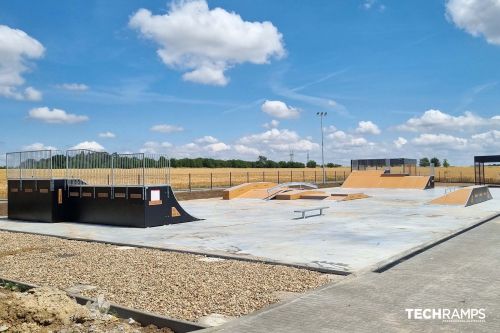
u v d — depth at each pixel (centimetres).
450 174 7525
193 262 948
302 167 12475
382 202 2662
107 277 808
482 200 2714
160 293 697
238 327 541
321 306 621
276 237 1307
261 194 3177
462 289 706
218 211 2195
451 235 1311
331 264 910
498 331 523
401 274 816
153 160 1653
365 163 5228
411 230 1434
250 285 743
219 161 11419
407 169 5297
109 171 1717
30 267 906
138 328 567
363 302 639
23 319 543
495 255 998
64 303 578
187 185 4641
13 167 1933
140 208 1592
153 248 1138
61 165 1823
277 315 584
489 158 4841
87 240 1294
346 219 1775
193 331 534
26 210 1867
